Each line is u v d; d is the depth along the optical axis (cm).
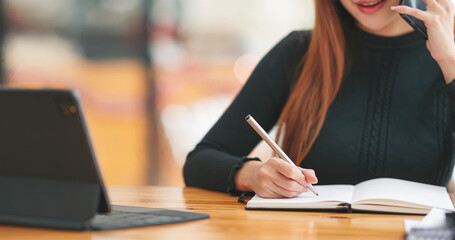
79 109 91
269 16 414
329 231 99
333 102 171
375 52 173
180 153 414
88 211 94
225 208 124
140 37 412
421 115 166
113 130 412
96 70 412
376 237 94
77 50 410
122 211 112
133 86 414
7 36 406
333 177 167
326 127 169
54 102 92
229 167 146
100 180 95
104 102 412
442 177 162
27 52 408
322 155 167
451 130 164
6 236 91
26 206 97
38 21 409
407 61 171
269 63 182
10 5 405
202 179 154
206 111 416
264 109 179
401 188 127
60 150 94
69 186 96
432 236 85
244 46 416
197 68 416
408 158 163
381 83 171
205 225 103
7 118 95
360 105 170
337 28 171
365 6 160
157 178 413
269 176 127
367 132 167
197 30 415
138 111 413
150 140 412
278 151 129
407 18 150
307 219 110
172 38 414
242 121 175
